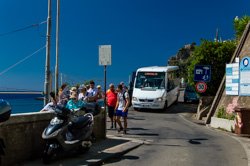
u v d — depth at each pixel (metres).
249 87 21.27
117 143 14.49
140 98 30.39
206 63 28.30
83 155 12.06
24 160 10.77
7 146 10.09
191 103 37.84
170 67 33.19
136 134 17.56
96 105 14.59
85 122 11.90
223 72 28.28
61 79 23.58
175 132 18.75
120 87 17.66
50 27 19.81
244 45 23.45
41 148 11.41
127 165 11.27
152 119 25.02
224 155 12.97
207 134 18.36
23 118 10.64
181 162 11.77
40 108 16.05
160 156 12.61
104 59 15.57
